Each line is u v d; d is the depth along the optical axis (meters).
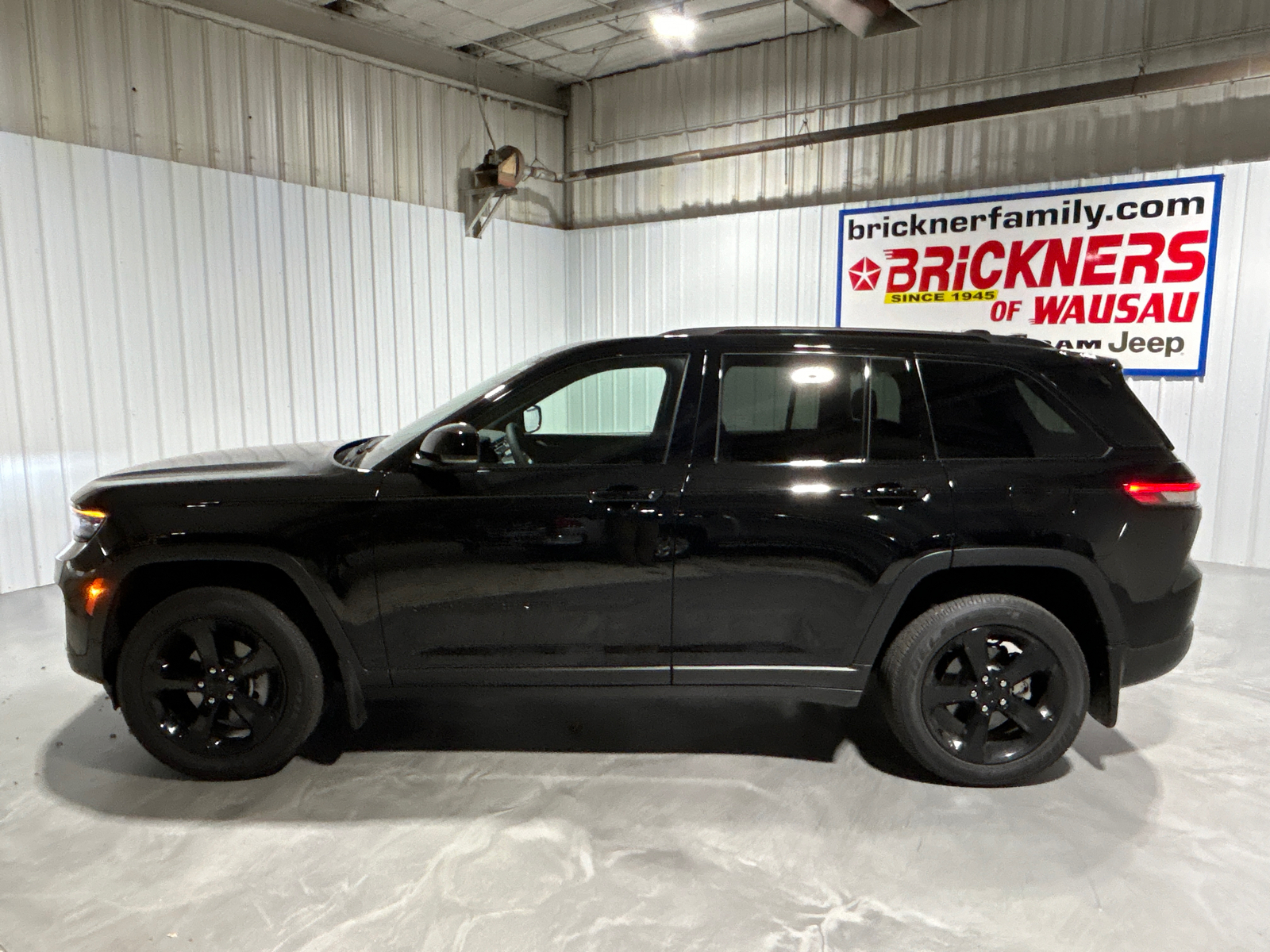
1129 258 6.03
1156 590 2.79
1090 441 2.82
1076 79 6.23
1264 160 5.52
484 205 7.93
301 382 6.70
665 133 8.43
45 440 5.22
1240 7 5.57
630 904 2.24
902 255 7.01
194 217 5.86
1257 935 2.12
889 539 2.72
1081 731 3.29
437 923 2.16
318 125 6.81
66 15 5.26
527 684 2.87
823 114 7.45
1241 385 5.74
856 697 2.87
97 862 2.42
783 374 2.87
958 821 2.65
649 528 2.74
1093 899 2.27
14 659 4.04
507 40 7.61
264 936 2.11
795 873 2.38
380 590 2.78
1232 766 3.00
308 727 2.86
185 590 2.78
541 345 9.09
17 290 5.00
